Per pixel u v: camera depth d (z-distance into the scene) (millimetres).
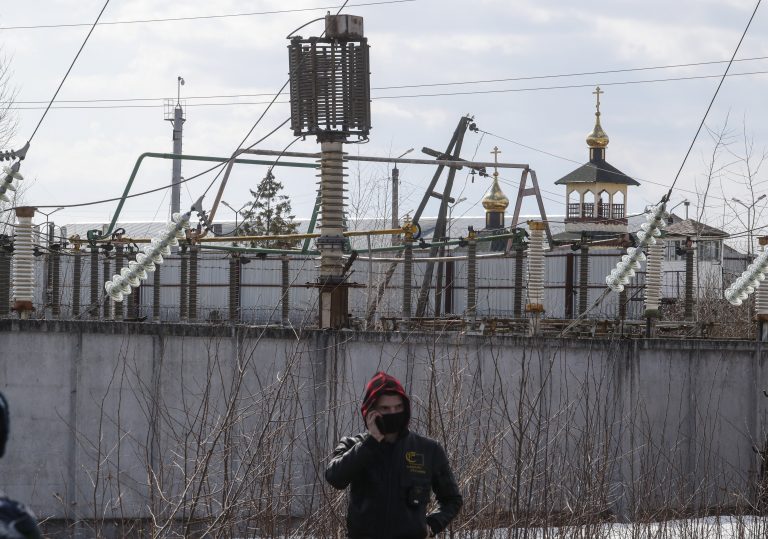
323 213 40875
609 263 65500
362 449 14414
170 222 38125
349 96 40812
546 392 37719
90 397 35969
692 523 30484
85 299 63969
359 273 71500
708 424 41000
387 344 36750
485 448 25469
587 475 28844
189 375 36094
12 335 35812
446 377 34500
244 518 24094
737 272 83250
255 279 68875
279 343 36375
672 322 47906
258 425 28703
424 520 14500
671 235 65312
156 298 53406
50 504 35344
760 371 41906
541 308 41656
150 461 30031
